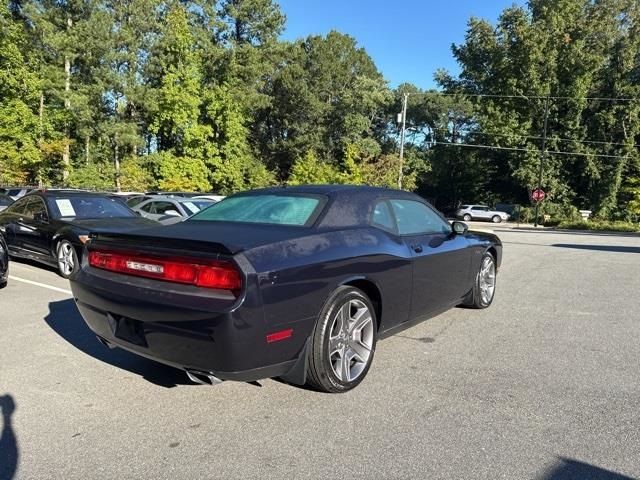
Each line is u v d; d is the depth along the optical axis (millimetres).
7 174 30578
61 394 3686
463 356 4590
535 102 44156
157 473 2705
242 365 3127
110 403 3547
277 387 3857
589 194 44375
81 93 32562
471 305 6227
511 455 2891
